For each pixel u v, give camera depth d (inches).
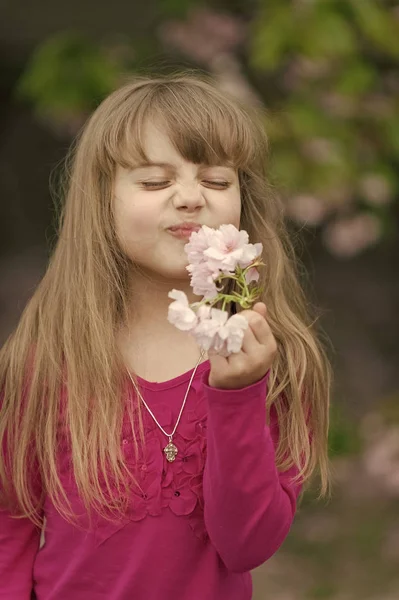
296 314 104.8
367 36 156.9
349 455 172.1
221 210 97.2
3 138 278.1
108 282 99.6
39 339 100.3
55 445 98.4
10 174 283.1
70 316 99.9
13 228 292.7
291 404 98.9
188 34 183.3
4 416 100.0
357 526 183.8
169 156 97.1
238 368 92.4
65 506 97.8
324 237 183.0
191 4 184.2
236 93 160.6
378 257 281.0
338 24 152.9
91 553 97.0
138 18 225.9
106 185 99.5
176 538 96.5
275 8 156.7
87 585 97.3
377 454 173.9
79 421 98.0
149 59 175.6
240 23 184.4
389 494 195.2
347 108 160.9
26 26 241.8
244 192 103.2
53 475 98.1
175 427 97.2
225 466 93.0
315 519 187.9
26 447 99.2
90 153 100.0
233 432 92.7
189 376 97.8
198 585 96.6
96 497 96.9
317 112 157.6
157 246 97.1
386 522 185.5
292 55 159.6
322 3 154.0
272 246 103.6
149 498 96.6
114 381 98.3
